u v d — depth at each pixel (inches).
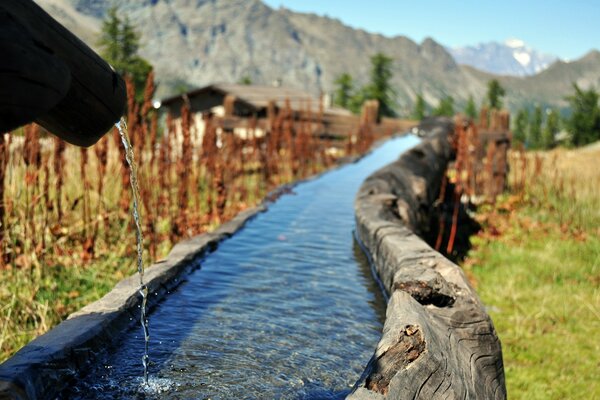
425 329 98.3
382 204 235.3
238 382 109.4
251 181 429.1
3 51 56.6
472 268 291.6
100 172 243.4
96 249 228.7
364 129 647.8
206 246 196.4
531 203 429.7
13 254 191.6
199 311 142.8
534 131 3873.0
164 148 272.2
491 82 3339.1
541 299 250.4
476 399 98.7
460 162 326.6
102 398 98.8
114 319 119.3
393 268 152.0
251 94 949.8
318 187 372.8
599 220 385.7
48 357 94.7
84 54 69.1
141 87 1898.4
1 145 199.9
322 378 114.2
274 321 141.0
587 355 196.9
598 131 2792.8
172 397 102.2
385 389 83.8
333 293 165.0
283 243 219.5
